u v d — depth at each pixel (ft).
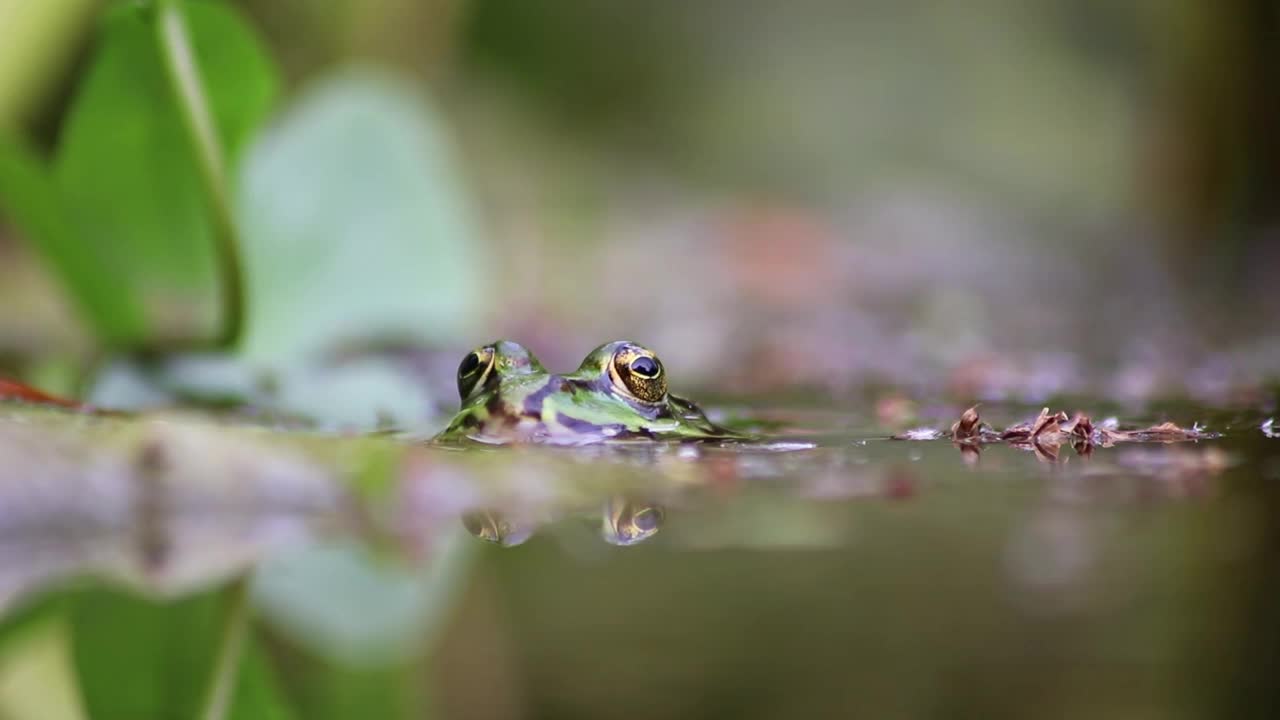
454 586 4.71
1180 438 4.93
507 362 4.92
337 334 5.09
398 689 4.63
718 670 4.63
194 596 4.70
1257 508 4.77
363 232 5.10
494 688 4.63
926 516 4.77
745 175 12.71
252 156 5.08
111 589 4.71
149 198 5.01
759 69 13.21
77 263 5.02
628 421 4.91
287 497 4.78
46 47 5.34
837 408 5.09
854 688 4.61
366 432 4.91
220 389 4.99
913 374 5.29
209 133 4.96
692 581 4.70
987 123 12.86
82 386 5.04
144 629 4.68
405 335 5.15
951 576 4.70
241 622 4.68
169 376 5.01
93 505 4.75
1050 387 5.19
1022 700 4.59
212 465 4.78
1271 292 6.61
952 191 12.42
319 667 4.66
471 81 11.42
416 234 5.12
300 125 5.10
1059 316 6.16
